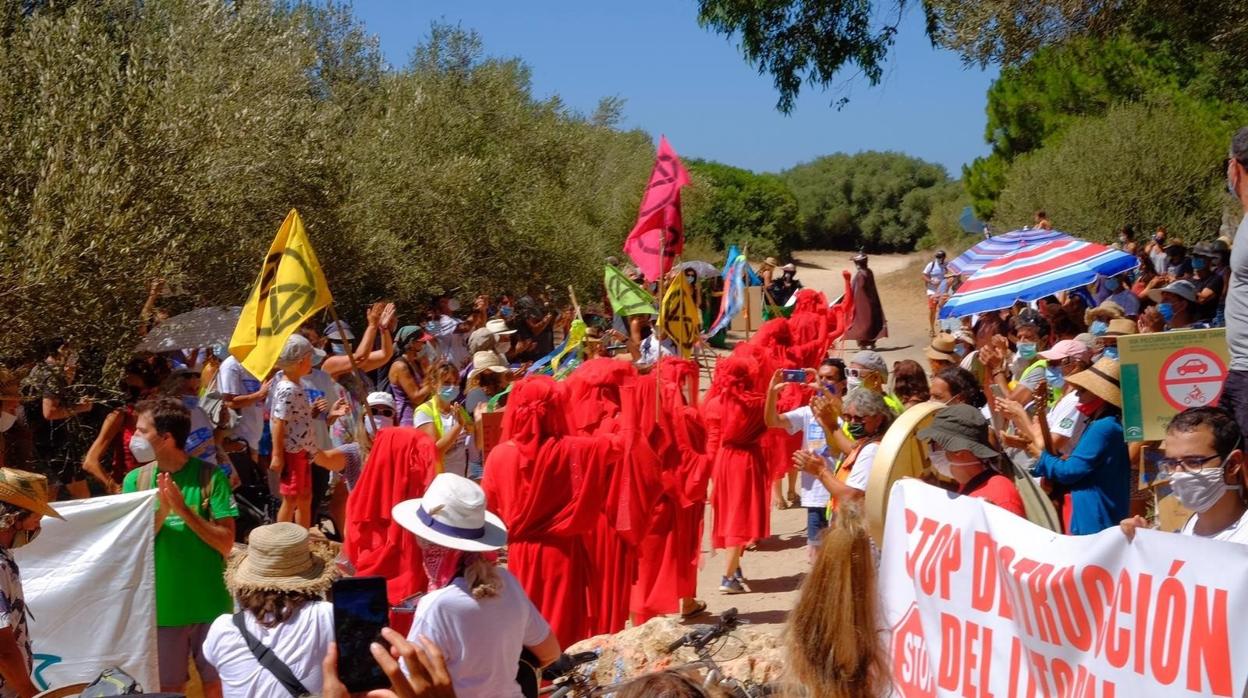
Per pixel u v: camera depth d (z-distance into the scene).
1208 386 5.29
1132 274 18.80
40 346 10.19
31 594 5.58
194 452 8.16
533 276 24.83
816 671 2.84
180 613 5.76
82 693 4.06
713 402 9.08
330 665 3.57
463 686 4.17
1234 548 3.19
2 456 8.65
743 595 9.12
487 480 6.80
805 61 16.45
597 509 6.71
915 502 4.29
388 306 10.92
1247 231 4.36
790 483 12.32
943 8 15.19
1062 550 3.67
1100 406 5.77
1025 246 12.17
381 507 6.74
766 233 58.47
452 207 21.78
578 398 7.87
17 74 10.96
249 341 7.73
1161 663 3.34
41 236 9.67
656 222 10.13
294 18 17.58
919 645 4.22
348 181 17.38
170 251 11.23
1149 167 26.06
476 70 26.95
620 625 7.05
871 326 24.25
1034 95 35.97
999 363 8.40
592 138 33.41
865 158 76.00
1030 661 3.75
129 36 13.78
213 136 12.37
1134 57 31.89
